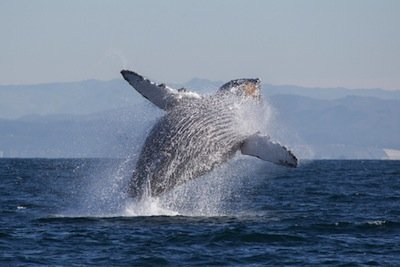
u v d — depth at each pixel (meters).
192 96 76.94
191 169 74.75
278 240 70.94
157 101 76.81
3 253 65.00
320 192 135.50
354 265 62.34
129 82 77.69
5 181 171.50
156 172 73.81
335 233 74.94
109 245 67.75
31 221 80.56
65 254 64.81
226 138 75.44
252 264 62.34
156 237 70.56
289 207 103.69
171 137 74.31
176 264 62.06
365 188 149.62
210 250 66.62
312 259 64.12
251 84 78.19
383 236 73.81
